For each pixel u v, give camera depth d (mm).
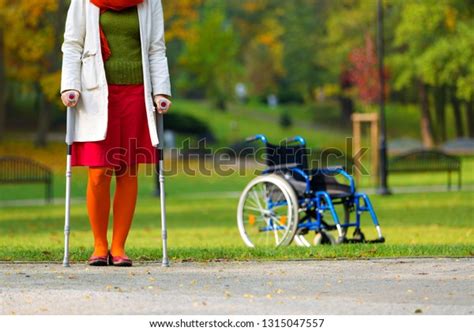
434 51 106625
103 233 18359
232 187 70188
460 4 108250
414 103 151000
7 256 19250
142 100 18156
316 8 163125
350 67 146125
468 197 54438
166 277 16438
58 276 16500
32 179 57500
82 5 17984
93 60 17922
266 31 174250
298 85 169000
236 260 18969
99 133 17781
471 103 134750
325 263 18406
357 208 24891
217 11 155875
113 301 14102
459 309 13656
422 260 18891
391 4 125562
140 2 18109
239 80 174500
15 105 135750
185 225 39094
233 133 140125
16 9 88688
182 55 155500
